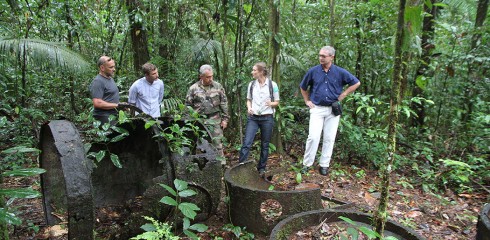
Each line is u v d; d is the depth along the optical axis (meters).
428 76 5.50
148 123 2.85
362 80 5.73
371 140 5.05
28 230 2.97
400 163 4.91
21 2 5.72
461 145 5.32
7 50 4.69
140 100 4.48
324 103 4.45
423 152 4.91
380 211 1.75
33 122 5.12
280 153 5.47
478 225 2.50
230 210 3.19
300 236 2.52
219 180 3.00
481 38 5.39
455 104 5.88
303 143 5.89
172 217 2.82
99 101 3.99
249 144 4.47
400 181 4.46
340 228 2.55
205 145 3.11
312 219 2.67
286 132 5.59
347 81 4.42
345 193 4.08
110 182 3.74
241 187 3.02
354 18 5.32
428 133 5.59
